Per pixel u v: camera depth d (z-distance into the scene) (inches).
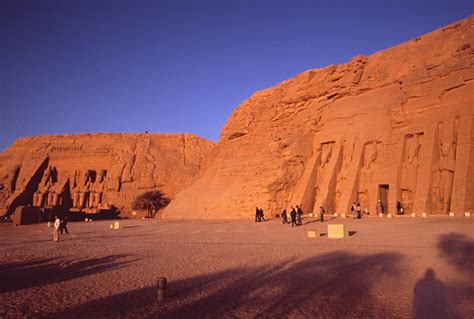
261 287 315.0
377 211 1187.9
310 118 1526.8
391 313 238.5
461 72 1085.1
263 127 1797.5
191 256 500.1
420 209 1058.7
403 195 1156.5
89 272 399.5
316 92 1565.0
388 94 1298.0
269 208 1348.4
